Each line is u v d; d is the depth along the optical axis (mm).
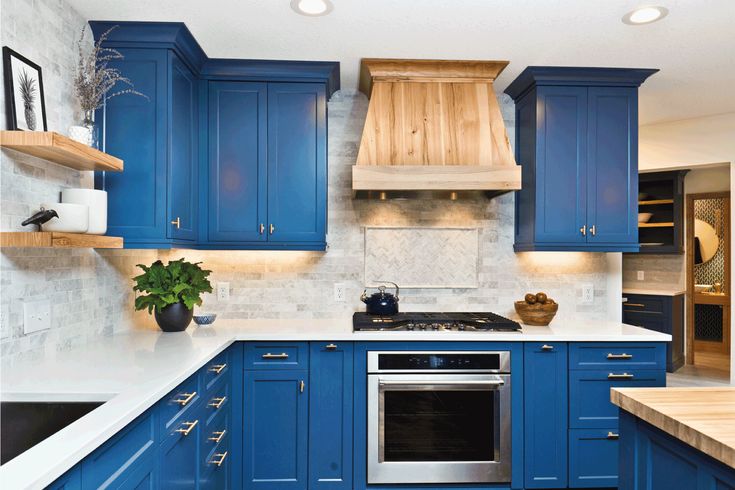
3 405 1412
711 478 1141
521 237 3168
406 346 2605
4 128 1729
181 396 1740
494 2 2113
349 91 3232
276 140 2861
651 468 1389
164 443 1576
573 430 2641
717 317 6441
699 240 6680
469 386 2588
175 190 2479
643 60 2746
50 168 1998
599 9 2166
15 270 1766
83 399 1424
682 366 5539
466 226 3250
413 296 3236
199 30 2410
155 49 2402
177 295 2547
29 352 1850
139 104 2393
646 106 3635
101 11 2221
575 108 2957
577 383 2648
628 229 2971
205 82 2838
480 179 2674
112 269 2523
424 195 3057
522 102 3184
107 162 2057
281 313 3168
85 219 1890
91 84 2064
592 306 3320
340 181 3203
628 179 2971
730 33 2396
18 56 1779
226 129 2846
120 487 1262
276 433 2588
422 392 2609
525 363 2633
